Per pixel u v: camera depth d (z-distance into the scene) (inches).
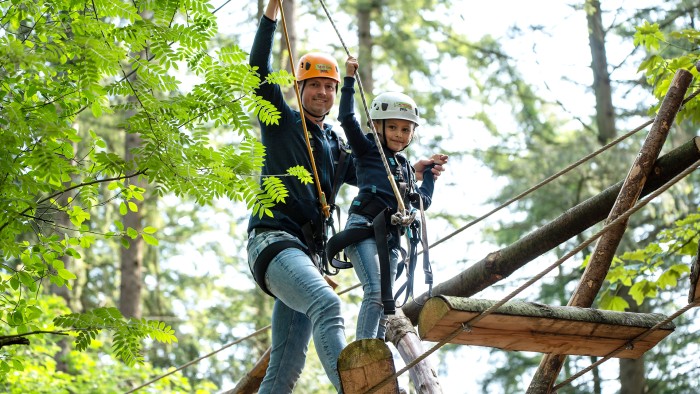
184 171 207.8
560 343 213.0
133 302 727.1
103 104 223.0
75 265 717.9
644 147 241.0
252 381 291.4
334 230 224.7
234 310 788.6
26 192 215.6
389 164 227.8
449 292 271.9
